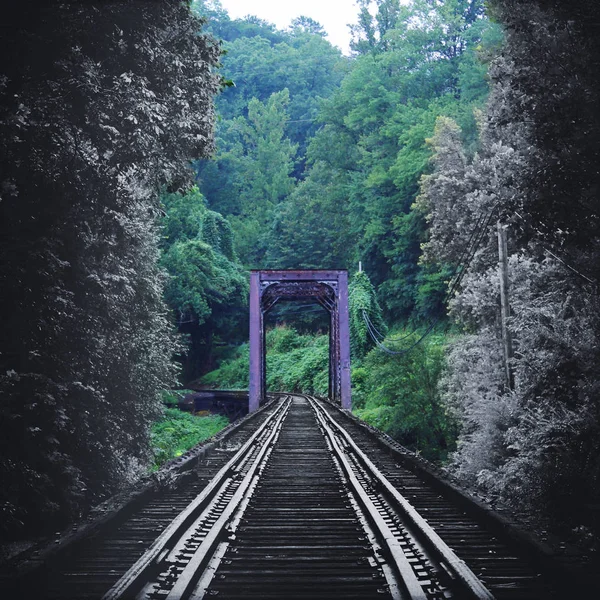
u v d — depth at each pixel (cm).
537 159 1089
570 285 1397
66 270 874
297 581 484
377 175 5262
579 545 517
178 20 966
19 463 777
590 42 994
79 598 439
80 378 944
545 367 1315
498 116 1183
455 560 482
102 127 859
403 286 4978
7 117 729
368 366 2992
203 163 9469
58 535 553
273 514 740
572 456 1167
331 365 4362
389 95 5816
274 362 6500
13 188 744
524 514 638
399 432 2442
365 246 5850
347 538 621
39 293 804
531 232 1132
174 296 5994
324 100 6706
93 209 926
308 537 623
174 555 520
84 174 909
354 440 1670
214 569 504
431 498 825
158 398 1507
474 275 2095
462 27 5891
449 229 2388
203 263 6259
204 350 7400
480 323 2045
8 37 741
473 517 702
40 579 459
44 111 812
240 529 655
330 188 6875
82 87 816
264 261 8262
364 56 6650
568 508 1111
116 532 636
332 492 895
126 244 1083
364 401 3834
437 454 2331
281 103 10344
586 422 1159
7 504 729
